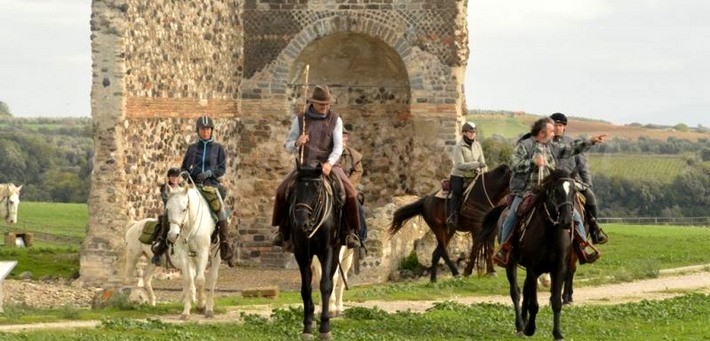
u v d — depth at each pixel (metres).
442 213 29.34
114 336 18.67
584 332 20.59
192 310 22.84
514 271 20.09
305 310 19.38
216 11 36.09
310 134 19.61
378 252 31.92
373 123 38.69
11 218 32.75
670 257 34.97
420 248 33.00
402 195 37.47
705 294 26.77
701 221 62.28
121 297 23.23
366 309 22.08
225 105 36.72
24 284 30.30
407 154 38.50
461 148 29.08
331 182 19.42
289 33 37.91
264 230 37.78
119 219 30.95
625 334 20.45
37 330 19.52
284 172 37.78
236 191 37.56
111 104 30.81
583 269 31.72
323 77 38.69
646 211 66.25
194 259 22.23
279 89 37.88
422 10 37.59
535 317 20.34
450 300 25.39
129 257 25.28
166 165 33.16
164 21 32.91
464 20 37.69
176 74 33.62
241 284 32.78
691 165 67.38
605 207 66.56
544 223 19.25
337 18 37.81
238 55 37.62
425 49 37.59
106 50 30.77
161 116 32.81
